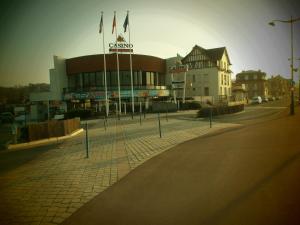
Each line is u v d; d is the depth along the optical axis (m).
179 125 18.72
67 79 42.38
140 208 4.65
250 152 8.49
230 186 5.41
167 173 6.70
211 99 45.69
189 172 6.66
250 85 81.44
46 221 4.35
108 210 4.65
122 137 14.24
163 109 37.88
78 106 41.38
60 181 6.55
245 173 6.24
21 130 14.36
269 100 71.44
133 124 21.62
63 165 8.34
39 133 14.88
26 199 5.38
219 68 48.53
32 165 8.62
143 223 4.09
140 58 41.16
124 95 39.25
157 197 5.10
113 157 9.15
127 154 9.54
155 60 43.97
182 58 46.97
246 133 13.05
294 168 6.36
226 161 7.52
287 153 8.03
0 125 30.91
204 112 24.95
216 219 4.04
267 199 4.63
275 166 6.64
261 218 3.97
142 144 11.52
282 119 19.58
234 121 20.41
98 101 39.22
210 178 6.04
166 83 46.69
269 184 5.37
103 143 12.55
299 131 12.70
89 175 6.97
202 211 4.35
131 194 5.36
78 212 4.64
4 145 13.57
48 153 10.82
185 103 39.84
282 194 4.80
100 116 35.44
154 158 8.61
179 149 9.86
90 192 5.64
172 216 4.25
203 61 49.38
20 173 7.57
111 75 40.16
